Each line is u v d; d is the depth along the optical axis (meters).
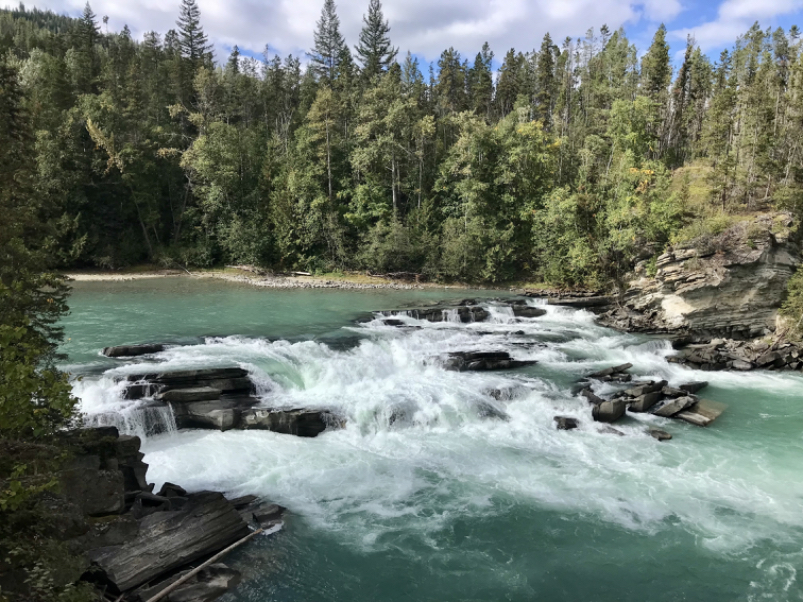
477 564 14.99
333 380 27.53
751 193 58.97
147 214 73.62
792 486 19.70
